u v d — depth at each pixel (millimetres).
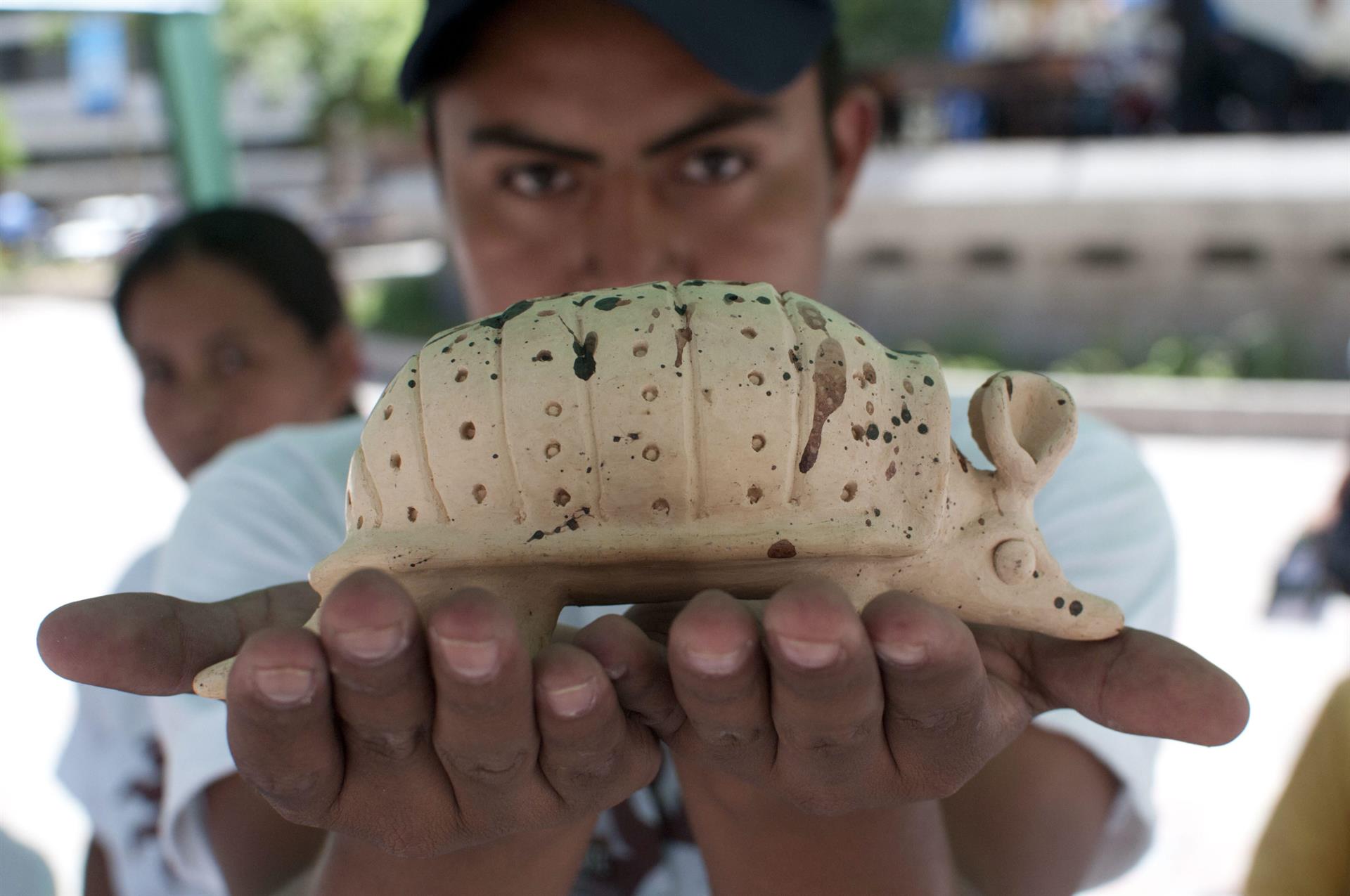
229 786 496
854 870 393
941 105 3645
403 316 3346
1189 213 2656
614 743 334
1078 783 494
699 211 552
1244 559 1621
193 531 543
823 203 592
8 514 1858
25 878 696
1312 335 2662
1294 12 3191
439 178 650
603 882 493
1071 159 2857
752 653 321
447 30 544
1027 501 374
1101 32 3420
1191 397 2406
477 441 355
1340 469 1397
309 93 5195
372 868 392
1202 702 347
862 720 325
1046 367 2746
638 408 351
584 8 534
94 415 2508
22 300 4352
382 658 313
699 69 536
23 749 1136
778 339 360
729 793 392
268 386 801
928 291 2885
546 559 350
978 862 475
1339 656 1290
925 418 372
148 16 1929
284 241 829
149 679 354
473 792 339
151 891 585
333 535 542
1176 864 929
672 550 349
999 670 370
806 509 355
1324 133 3240
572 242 553
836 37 615
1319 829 604
